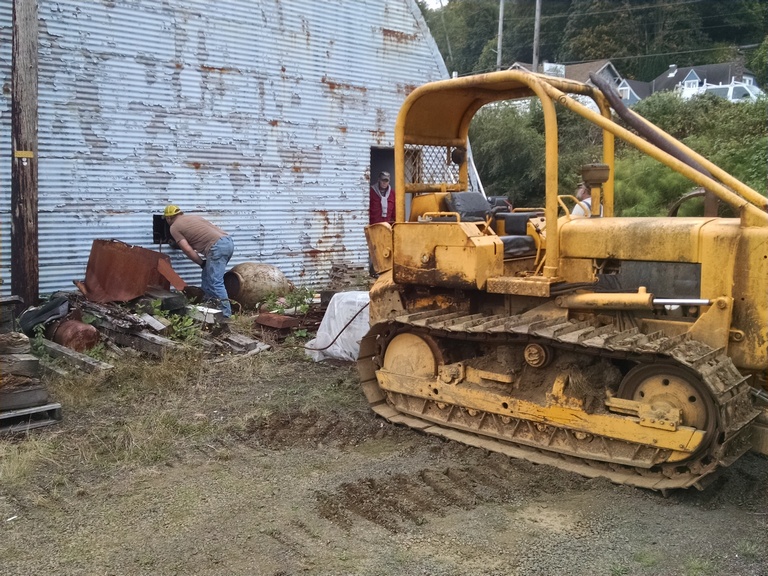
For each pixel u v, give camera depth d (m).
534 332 4.69
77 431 5.54
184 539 3.86
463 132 6.38
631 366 4.83
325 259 12.30
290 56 11.57
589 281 4.99
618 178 18.69
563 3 52.41
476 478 4.71
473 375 5.35
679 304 4.51
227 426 5.68
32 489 4.51
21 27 7.78
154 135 10.20
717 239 4.45
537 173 23.81
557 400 4.85
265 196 11.45
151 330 7.63
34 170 8.00
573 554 3.69
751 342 4.41
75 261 9.57
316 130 12.02
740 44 51.81
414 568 3.56
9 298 5.82
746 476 4.69
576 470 4.74
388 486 4.54
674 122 24.62
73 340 7.34
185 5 10.36
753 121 22.84
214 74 10.73
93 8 9.52
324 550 3.73
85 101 9.54
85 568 3.58
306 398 6.39
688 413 4.39
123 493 4.45
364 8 12.50
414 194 6.17
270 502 4.31
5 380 5.53
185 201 10.57
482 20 55.56
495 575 3.49
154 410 6.02
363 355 6.08
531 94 5.78
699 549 3.73
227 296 9.30
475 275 5.13
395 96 13.12
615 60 47.28
